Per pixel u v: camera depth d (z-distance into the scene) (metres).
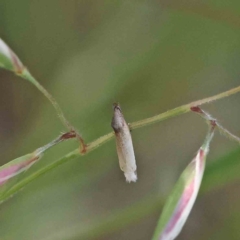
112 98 0.18
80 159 0.18
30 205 0.18
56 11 0.18
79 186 0.18
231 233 0.19
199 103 0.14
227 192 0.19
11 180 0.14
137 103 0.19
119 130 0.14
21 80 0.18
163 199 0.18
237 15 0.18
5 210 0.18
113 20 0.18
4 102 0.18
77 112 0.18
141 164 0.19
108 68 0.18
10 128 0.19
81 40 0.18
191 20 0.18
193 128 0.19
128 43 0.18
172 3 0.18
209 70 0.19
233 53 0.18
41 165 0.18
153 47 0.18
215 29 0.18
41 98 0.18
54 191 0.18
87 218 0.18
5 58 0.14
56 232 0.18
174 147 0.19
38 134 0.18
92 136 0.18
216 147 0.18
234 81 0.19
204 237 0.19
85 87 0.18
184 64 0.19
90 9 0.18
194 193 0.14
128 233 0.18
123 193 0.19
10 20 0.18
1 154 0.18
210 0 0.18
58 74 0.18
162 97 0.19
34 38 0.18
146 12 0.18
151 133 0.19
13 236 0.18
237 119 0.19
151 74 0.19
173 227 0.14
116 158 0.19
